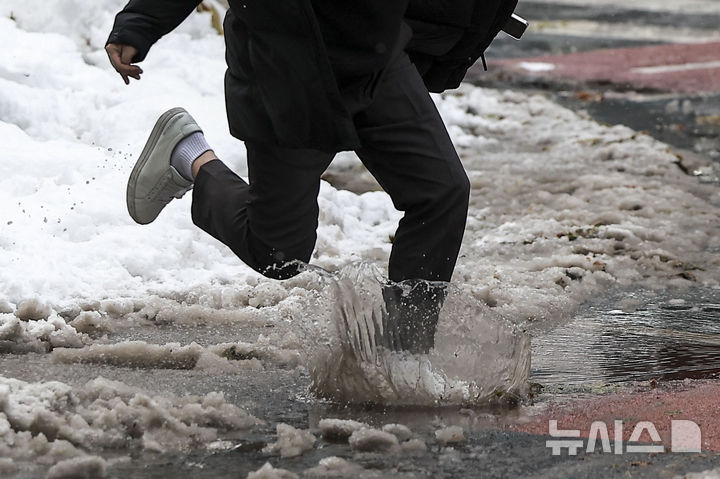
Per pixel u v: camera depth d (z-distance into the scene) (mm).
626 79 38094
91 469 10141
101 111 22422
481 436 11492
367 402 12453
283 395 12695
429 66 12344
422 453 10992
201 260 17844
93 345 13734
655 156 27469
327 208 20250
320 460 10672
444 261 12188
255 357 13961
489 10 11789
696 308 16953
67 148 20641
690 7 54531
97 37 25094
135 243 17578
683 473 10562
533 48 43625
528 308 16453
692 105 34312
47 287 15859
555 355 14539
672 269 19062
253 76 11438
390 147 11797
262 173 11969
